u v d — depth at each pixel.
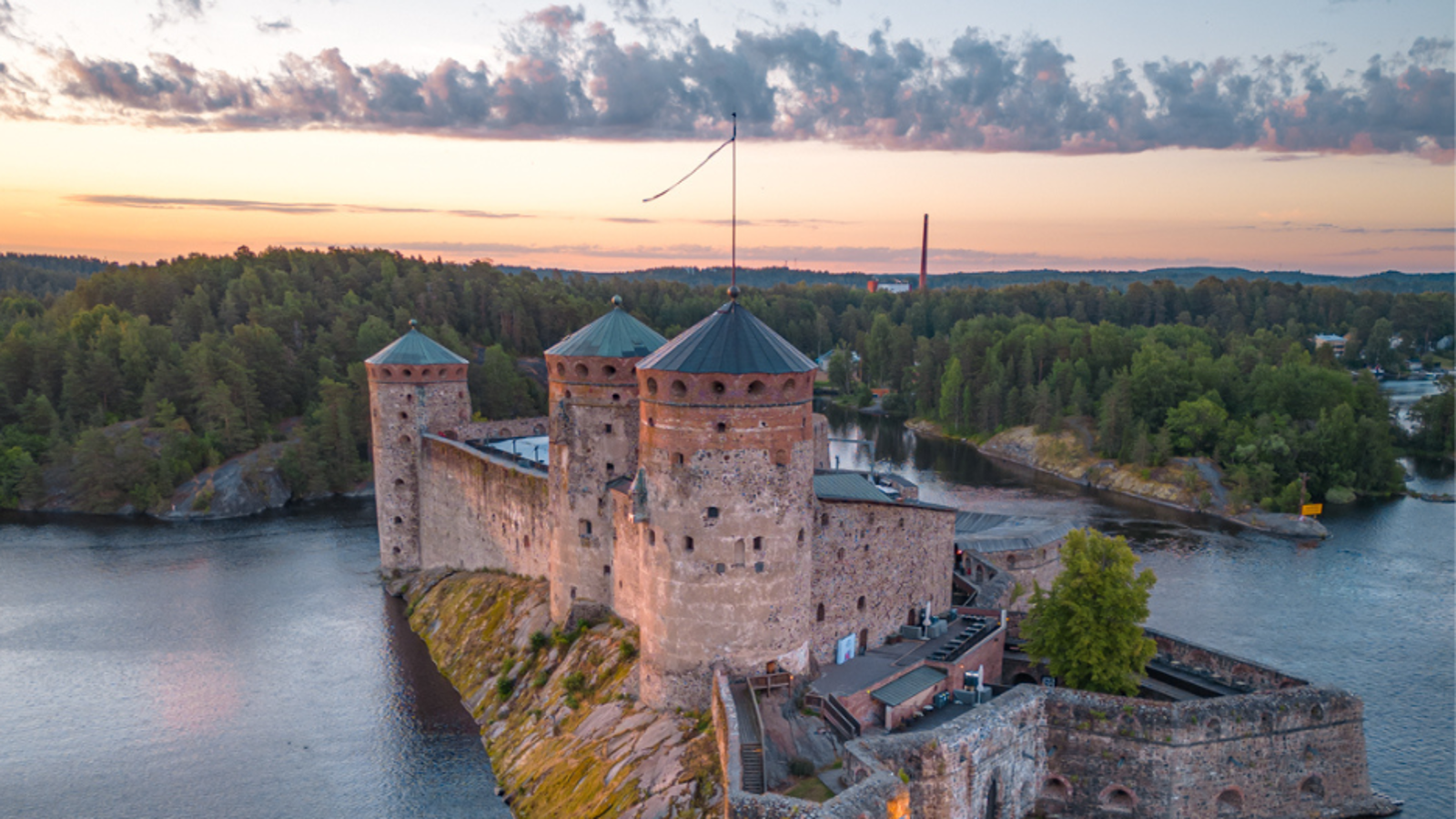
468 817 59.50
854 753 47.47
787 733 52.00
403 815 60.06
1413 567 114.06
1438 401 183.12
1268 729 56.66
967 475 170.38
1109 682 60.78
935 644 69.06
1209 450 160.25
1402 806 60.62
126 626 93.56
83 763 66.88
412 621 93.25
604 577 72.19
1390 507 146.00
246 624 93.81
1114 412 166.50
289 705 75.62
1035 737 57.12
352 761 67.00
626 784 52.47
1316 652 86.56
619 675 64.19
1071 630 61.44
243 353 171.00
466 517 99.19
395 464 106.31
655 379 55.06
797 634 57.88
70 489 149.88
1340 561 116.75
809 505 57.75
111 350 177.88
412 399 105.56
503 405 192.50
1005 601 81.44
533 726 66.56
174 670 82.75
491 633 82.25
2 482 149.00
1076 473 167.12
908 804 45.94
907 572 71.06
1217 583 107.06
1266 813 57.28
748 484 54.47
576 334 72.50
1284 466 149.88
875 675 61.59
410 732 71.25
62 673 82.06
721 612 55.25
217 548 123.88
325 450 159.62
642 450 57.78
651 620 57.88
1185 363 178.75
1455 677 81.31
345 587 105.88
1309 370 175.88
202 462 154.50
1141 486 154.25
